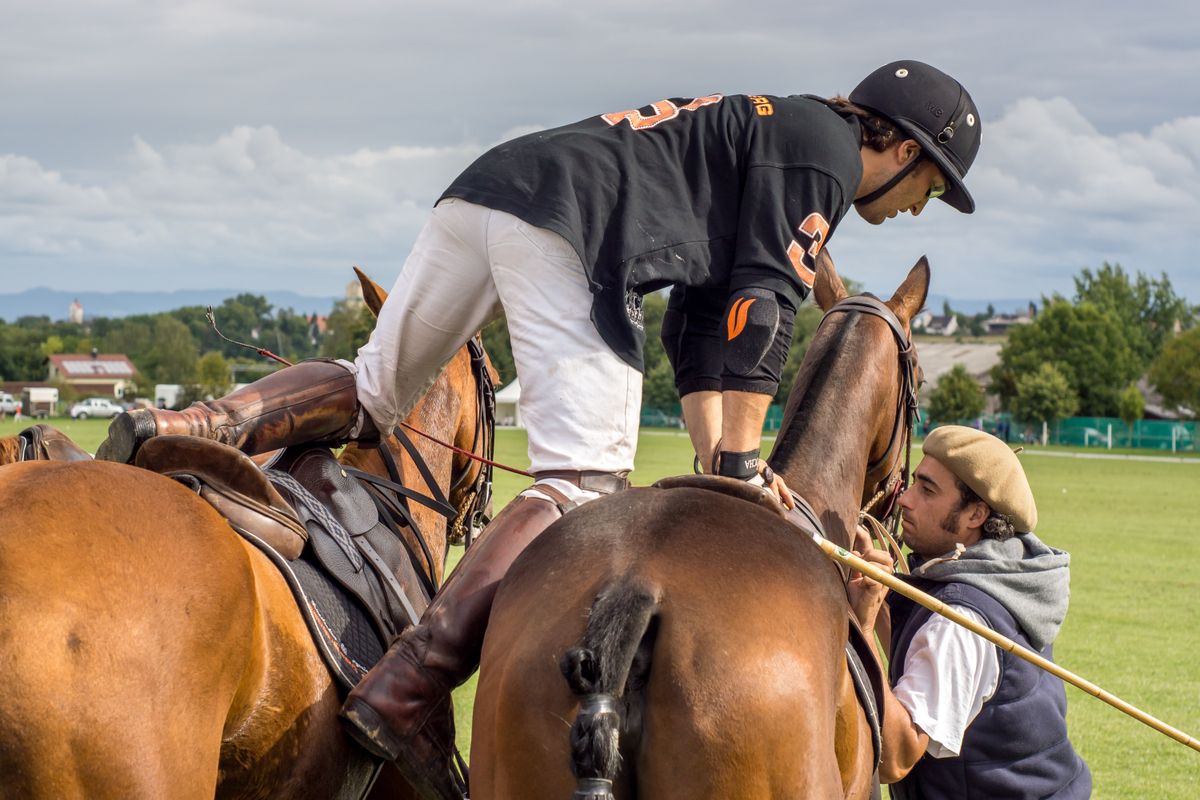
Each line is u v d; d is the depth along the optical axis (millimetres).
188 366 86000
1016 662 2877
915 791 2992
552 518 2287
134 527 1872
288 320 151500
